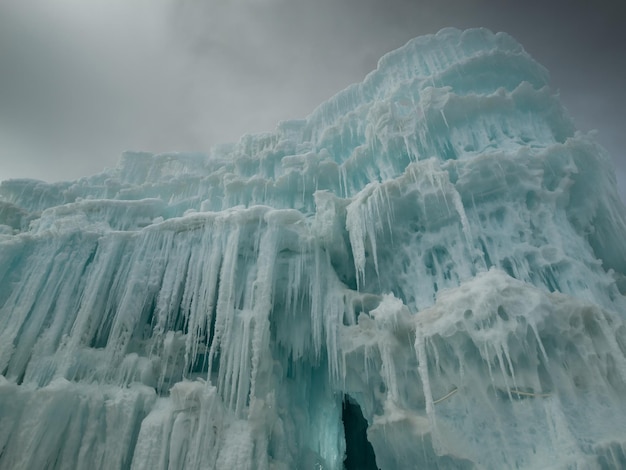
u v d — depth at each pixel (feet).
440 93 44.50
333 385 38.37
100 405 30.91
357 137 54.39
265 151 56.70
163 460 27.48
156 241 40.32
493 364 27.27
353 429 53.88
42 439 28.37
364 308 38.37
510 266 35.22
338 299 37.52
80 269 39.27
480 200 38.96
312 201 49.83
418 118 44.24
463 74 48.60
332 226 39.73
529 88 43.86
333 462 43.27
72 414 30.32
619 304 33.63
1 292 37.17
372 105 53.31
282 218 38.70
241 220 38.37
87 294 37.27
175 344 36.58
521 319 26.18
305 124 62.75
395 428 29.66
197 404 29.86
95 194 59.82
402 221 41.01
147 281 38.19
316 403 42.88
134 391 31.89
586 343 26.35
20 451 27.40
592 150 38.70
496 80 48.57
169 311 36.94
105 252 39.91
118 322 35.47
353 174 50.16
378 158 48.14
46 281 37.99
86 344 35.58
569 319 26.94
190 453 27.96
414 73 55.21
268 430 31.68
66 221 42.55
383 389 34.19
